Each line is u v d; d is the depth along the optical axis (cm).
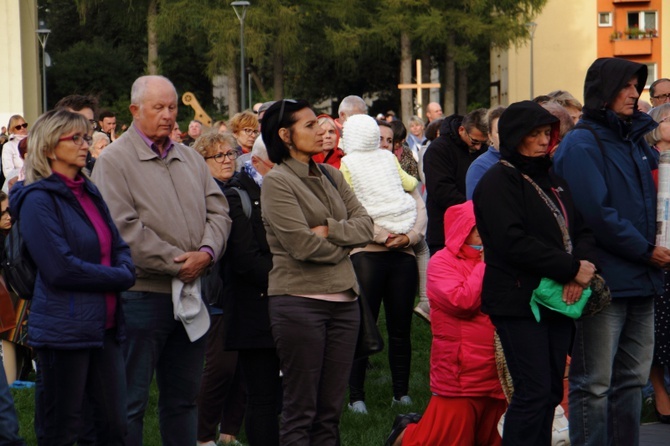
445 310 709
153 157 681
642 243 666
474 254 709
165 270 663
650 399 923
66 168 620
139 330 667
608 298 626
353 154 912
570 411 692
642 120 692
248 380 698
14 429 634
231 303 698
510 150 630
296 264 654
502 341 633
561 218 629
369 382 1035
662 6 6353
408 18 4784
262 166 732
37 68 5522
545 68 6372
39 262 602
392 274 919
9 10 4644
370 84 6366
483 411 719
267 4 4847
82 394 616
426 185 991
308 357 651
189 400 690
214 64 5044
